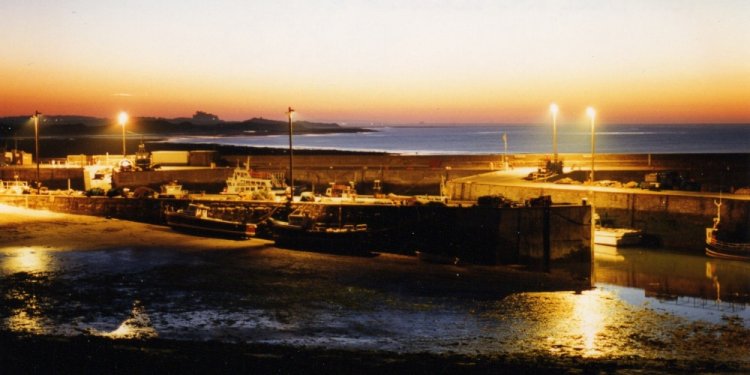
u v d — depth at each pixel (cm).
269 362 2534
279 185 6738
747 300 3644
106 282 3525
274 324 2978
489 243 4322
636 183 5838
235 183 6397
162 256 4097
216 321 2992
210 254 4178
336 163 8500
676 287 3944
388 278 3778
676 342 2925
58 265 3831
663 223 5156
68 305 3148
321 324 2998
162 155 7981
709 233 4856
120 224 4997
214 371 2439
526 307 3353
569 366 2606
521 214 4350
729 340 2961
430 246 4412
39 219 5066
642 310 3384
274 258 4128
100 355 2555
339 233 4322
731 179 6788
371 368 2509
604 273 4306
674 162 7362
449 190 6341
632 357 2733
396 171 7788
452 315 3188
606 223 5375
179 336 2791
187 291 3409
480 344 2814
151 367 2456
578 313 3281
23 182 6644
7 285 3438
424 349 2734
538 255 4394
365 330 2941
